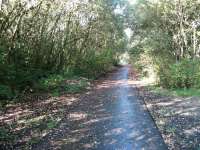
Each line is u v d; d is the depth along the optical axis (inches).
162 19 1202.6
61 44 970.7
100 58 1359.5
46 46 866.8
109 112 502.9
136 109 527.8
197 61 821.2
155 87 832.9
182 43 1137.4
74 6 932.0
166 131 384.8
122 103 592.1
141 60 1202.6
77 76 1034.1
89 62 1218.0
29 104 556.4
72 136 364.2
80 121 438.3
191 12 1128.2
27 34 759.1
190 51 1140.5
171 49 1137.4
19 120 440.5
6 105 535.8
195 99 626.2
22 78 657.0
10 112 490.6
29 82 684.1
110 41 1798.7
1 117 456.1
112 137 360.2
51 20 850.1
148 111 509.4
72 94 709.9
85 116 471.2
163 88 807.7
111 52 1803.6
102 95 708.0
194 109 523.2
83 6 1005.8
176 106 554.6
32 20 740.7
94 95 706.8
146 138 355.6
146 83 966.4
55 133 376.5
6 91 576.1
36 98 616.7
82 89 811.4
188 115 476.7
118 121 438.0
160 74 826.2
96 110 519.8
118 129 394.9
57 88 739.4
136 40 1540.4
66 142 342.0
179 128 398.9
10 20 679.7
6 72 603.8
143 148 320.8
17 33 692.1
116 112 502.3
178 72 778.8
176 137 359.6
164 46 1109.1
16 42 693.3
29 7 701.9
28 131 384.2
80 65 1162.0
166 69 818.8
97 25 1258.0
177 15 1135.0
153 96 681.0
